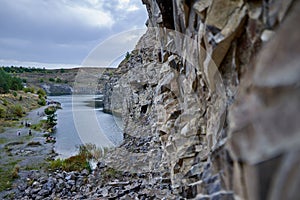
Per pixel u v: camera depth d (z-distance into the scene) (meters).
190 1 2.99
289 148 0.76
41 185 7.56
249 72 1.18
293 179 0.73
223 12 2.21
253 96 1.02
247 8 1.94
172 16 4.64
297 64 0.82
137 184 6.00
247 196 0.99
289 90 0.81
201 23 2.69
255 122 0.95
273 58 0.94
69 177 7.82
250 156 0.96
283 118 0.81
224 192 1.35
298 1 1.06
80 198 6.04
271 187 0.81
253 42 1.83
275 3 1.53
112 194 5.76
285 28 0.96
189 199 3.45
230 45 2.21
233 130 1.19
